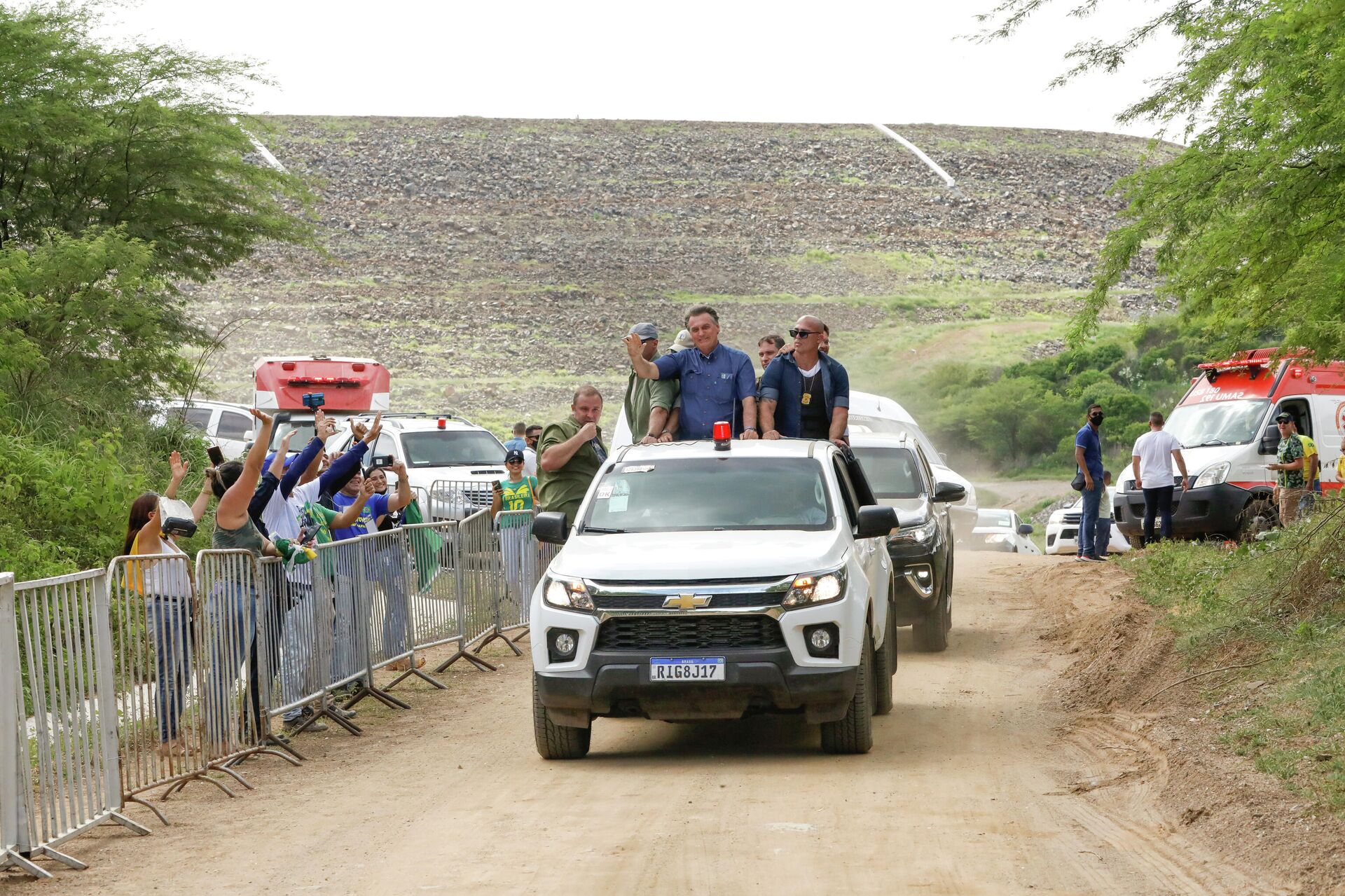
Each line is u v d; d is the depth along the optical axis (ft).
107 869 61.52
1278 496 177.99
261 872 60.34
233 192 223.10
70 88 197.67
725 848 61.57
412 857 61.93
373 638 103.96
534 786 76.18
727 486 88.58
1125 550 264.31
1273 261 116.57
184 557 76.54
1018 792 71.26
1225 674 92.58
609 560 80.28
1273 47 110.63
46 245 181.37
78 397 179.32
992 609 156.04
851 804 69.46
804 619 77.36
